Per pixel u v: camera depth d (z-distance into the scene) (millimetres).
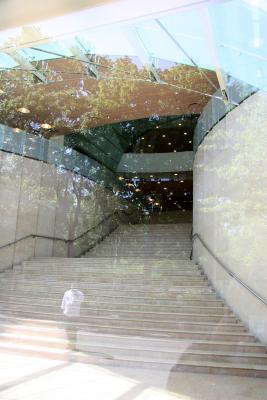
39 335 4648
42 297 6957
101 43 1923
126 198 11625
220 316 5434
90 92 6863
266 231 4949
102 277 7992
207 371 3396
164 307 6074
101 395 2344
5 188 8828
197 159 8828
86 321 5543
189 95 6590
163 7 946
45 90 6746
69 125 9320
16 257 8836
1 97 7188
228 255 5961
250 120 5426
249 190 5445
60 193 10227
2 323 5195
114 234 10930
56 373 2867
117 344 4344
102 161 11461
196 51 2395
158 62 3994
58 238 9922
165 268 8070
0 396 2150
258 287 4895
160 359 3746
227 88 5102
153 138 10516
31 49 1689
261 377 3275
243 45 1663
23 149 9320
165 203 11164
